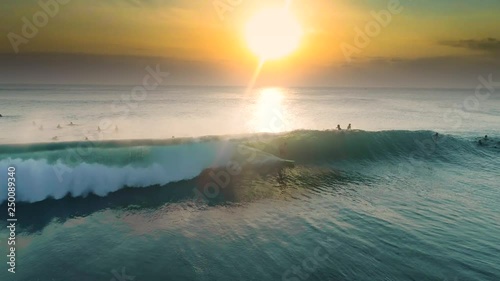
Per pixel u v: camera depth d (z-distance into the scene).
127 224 9.16
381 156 19.52
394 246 8.11
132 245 7.83
